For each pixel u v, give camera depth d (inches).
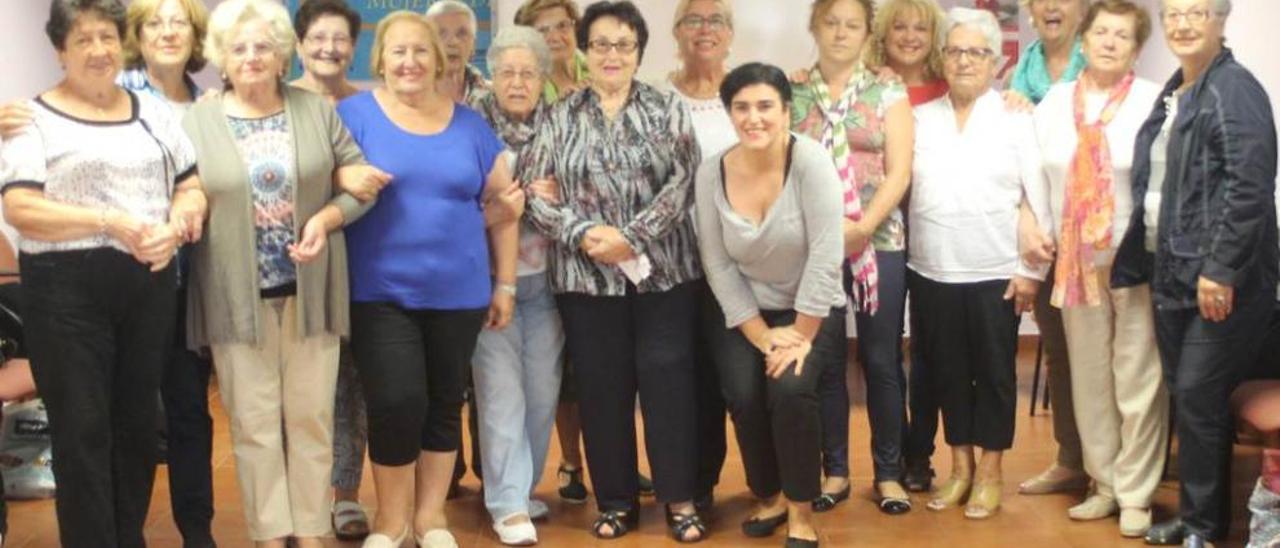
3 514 139.8
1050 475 162.9
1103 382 148.3
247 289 121.8
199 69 137.3
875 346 155.7
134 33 131.3
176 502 133.2
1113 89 144.5
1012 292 151.2
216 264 121.6
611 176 138.9
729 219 133.2
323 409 127.9
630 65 139.3
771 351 135.3
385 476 135.1
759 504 152.4
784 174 131.9
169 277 120.3
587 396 144.7
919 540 145.4
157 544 144.6
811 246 132.3
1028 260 150.3
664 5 237.8
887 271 153.7
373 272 128.6
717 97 154.3
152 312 118.9
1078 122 145.3
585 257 139.9
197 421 132.7
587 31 139.6
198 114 122.6
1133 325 142.8
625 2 141.4
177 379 130.7
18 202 111.3
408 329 130.3
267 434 126.5
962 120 152.2
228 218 121.0
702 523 147.0
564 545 144.9
